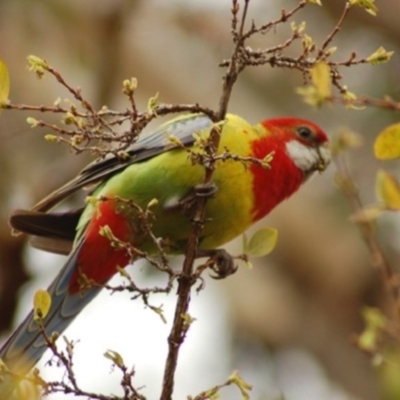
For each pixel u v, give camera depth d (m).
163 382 6.25
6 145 14.06
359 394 15.09
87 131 6.19
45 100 14.44
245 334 15.34
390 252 14.38
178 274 6.43
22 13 14.56
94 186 8.59
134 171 8.03
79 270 7.84
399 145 7.05
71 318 8.05
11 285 11.41
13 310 11.46
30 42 14.63
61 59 14.61
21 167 14.00
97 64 14.37
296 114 15.36
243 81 15.42
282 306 15.34
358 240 15.50
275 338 15.30
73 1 14.35
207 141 6.52
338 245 15.47
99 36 14.41
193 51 15.52
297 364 15.26
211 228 8.23
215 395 6.04
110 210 7.88
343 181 8.88
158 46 15.25
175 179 7.95
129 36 15.02
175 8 15.50
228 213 8.16
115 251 7.94
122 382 6.00
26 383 5.82
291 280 15.60
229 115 8.49
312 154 9.05
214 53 15.45
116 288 6.21
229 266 8.39
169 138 6.56
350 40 15.59
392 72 15.12
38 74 6.21
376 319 8.51
